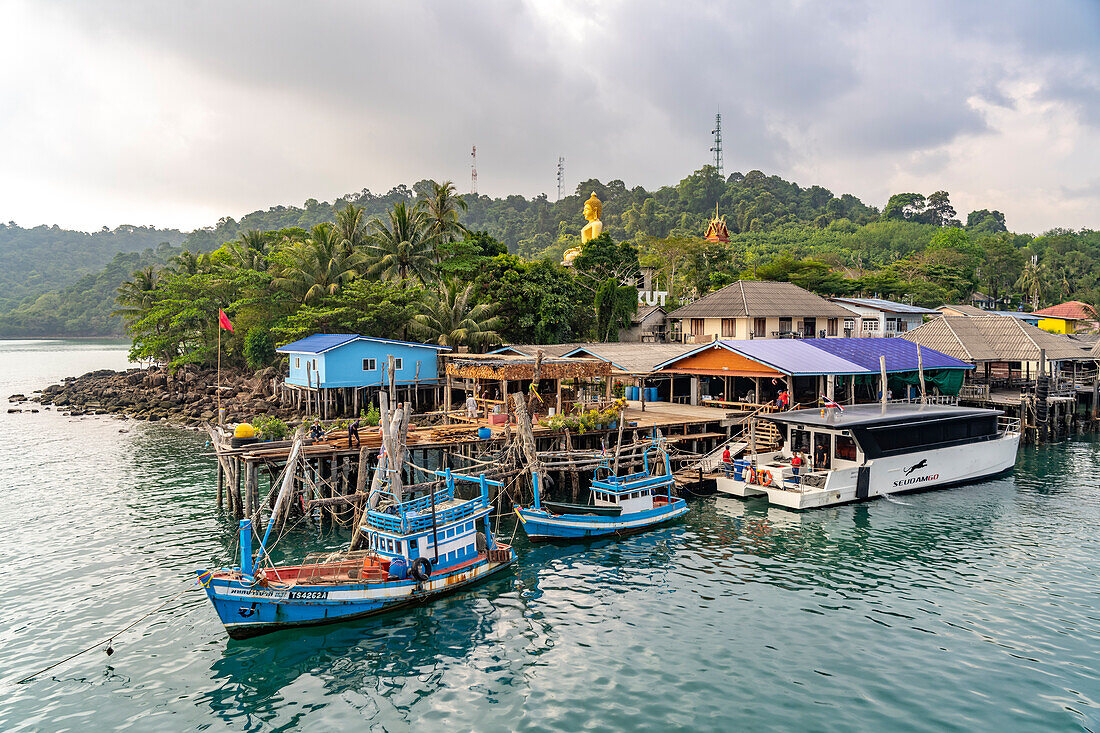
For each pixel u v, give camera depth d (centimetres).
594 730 1584
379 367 5191
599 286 7812
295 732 1619
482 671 1869
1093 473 4066
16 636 2083
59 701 1753
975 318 6209
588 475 3678
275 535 2911
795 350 4600
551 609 2238
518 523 3109
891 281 9500
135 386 8069
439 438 3388
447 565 2394
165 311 7588
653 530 3012
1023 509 3306
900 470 3556
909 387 4703
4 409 7306
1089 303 12494
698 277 9650
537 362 3550
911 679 1784
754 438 3691
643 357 5128
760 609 2211
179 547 2814
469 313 6322
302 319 5969
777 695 1714
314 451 3011
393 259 6850
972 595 2303
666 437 3728
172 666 1920
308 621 2119
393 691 1784
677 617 2162
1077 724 1584
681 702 1689
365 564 2320
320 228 6694
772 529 3011
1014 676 1794
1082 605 2217
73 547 2833
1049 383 5488
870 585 2394
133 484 3912
